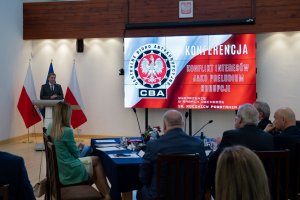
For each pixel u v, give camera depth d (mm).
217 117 7996
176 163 2393
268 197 1155
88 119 8719
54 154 2787
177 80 7793
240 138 2680
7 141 8227
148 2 8016
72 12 8477
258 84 7797
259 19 7531
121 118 8562
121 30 8219
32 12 8672
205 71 7676
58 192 2799
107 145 3816
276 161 2479
